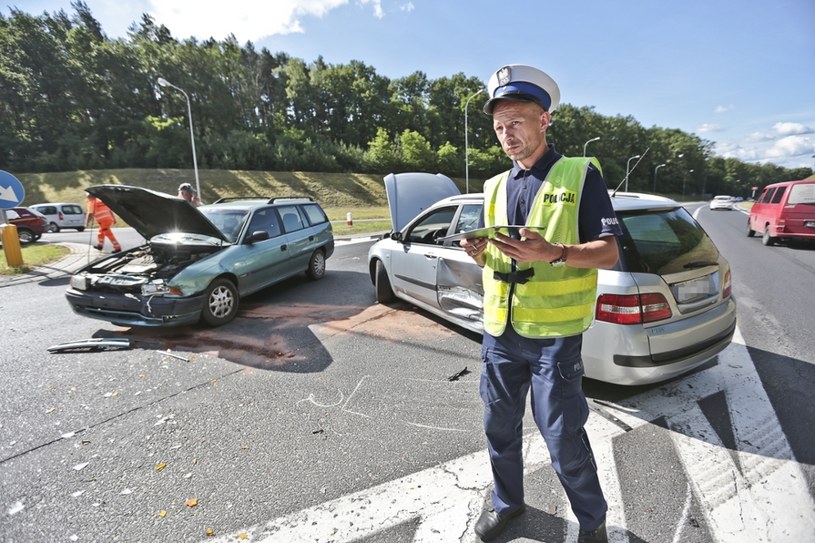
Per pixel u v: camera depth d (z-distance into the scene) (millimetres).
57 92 51250
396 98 70062
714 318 2809
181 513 1983
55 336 4504
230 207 6047
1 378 3469
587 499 1608
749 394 2941
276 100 68812
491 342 1686
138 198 4633
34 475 2275
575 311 1494
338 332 4461
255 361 3750
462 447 2445
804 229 9742
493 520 1783
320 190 45594
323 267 7406
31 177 41312
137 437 2613
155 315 4227
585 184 1436
